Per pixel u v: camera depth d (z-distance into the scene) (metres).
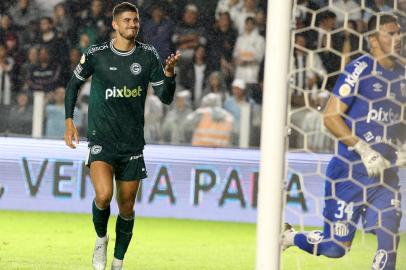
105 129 15.48
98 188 15.20
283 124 10.69
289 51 10.70
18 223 23.02
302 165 24.00
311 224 23.72
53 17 28.84
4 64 27.92
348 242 14.62
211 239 21.73
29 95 27.59
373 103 14.32
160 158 24.97
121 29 15.33
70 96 15.73
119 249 16.17
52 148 25.22
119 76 15.38
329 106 14.13
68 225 23.03
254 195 24.88
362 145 13.84
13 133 27.23
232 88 27.95
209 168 24.95
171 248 20.28
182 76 28.36
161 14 29.25
